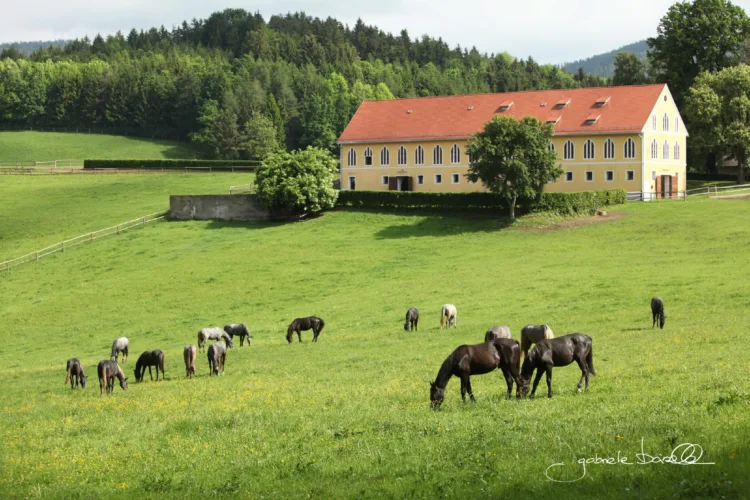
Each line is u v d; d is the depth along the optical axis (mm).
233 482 18391
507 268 65812
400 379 30812
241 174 132375
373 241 81000
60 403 32688
